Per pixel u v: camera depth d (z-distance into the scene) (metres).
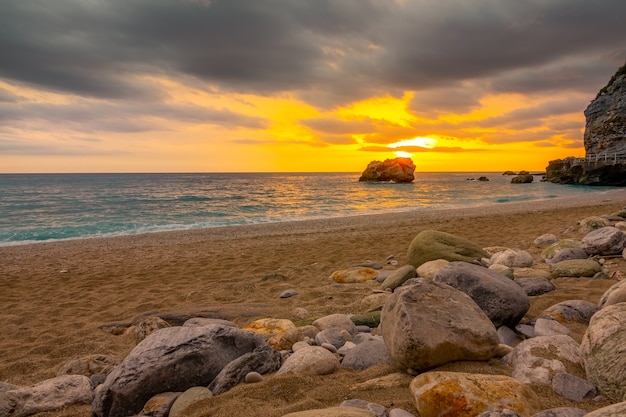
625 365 2.61
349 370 3.60
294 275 9.03
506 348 3.60
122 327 5.92
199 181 95.00
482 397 2.47
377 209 29.14
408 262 8.50
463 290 4.56
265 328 5.16
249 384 3.32
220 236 16.45
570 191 43.44
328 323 4.89
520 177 69.75
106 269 10.77
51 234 19.02
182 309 6.44
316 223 20.16
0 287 9.05
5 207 32.03
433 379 2.69
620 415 1.78
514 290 4.54
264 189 58.56
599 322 3.02
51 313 6.90
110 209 30.58
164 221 23.62
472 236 13.09
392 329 3.49
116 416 3.32
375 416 2.41
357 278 8.06
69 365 4.37
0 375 4.48
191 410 3.02
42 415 3.41
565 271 6.72
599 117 56.69
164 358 3.55
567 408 2.35
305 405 2.86
